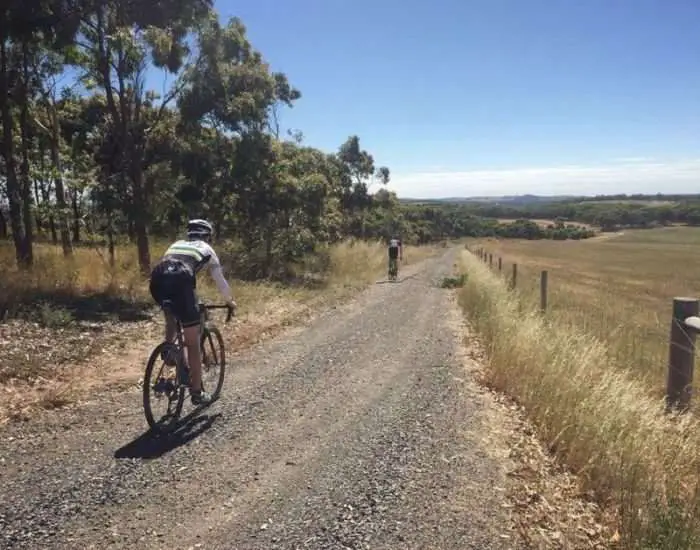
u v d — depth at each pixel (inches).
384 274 946.1
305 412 225.1
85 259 550.9
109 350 309.1
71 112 775.7
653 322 401.4
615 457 157.6
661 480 148.6
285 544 131.9
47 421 207.5
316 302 547.5
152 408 224.1
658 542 122.5
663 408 187.3
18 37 485.4
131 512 145.3
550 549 130.6
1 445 184.4
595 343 268.7
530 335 285.4
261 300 507.2
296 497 154.3
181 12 527.8
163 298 202.5
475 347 353.4
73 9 481.1
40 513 143.2
